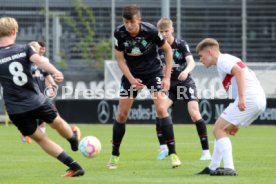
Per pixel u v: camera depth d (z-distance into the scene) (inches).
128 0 3619.6
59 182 1061.1
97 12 3580.2
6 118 3179.1
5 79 1076.5
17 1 3513.8
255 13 3597.4
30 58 1063.6
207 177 1122.7
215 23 3604.8
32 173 1224.2
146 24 1254.3
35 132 1094.4
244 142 2082.9
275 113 3043.8
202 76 3085.6
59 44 3533.5
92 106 3152.1
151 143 2030.0
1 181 1094.4
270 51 3585.1
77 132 1184.2
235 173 1144.2
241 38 3604.8
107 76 3196.4
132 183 1042.7
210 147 1887.3
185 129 2765.7
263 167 1315.2
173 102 1568.7
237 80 1094.4
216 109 3048.7
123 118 1307.8
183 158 1533.0
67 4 3582.7
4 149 1809.8
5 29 1078.4
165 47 1272.1
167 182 1054.4
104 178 1118.4
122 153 1674.5
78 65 3523.6
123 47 1264.8
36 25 3518.7
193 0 3592.5
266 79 3112.7
